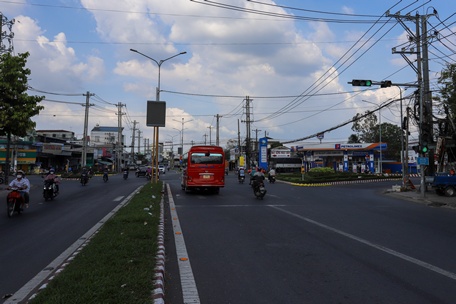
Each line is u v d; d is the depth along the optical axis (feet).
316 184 104.22
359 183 115.03
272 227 31.12
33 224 32.81
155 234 24.88
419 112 70.33
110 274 15.48
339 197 63.72
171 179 139.74
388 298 14.53
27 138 186.91
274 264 19.60
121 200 54.03
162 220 32.83
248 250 22.79
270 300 14.40
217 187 68.64
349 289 15.61
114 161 264.31
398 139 225.97
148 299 12.89
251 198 58.90
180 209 44.11
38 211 42.04
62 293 13.17
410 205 53.42
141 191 63.67
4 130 74.02
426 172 76.07
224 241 25.43
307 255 21.49
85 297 12.68
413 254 21.72
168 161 452.76
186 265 19.45
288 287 15.92
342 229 30.25
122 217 31.60
